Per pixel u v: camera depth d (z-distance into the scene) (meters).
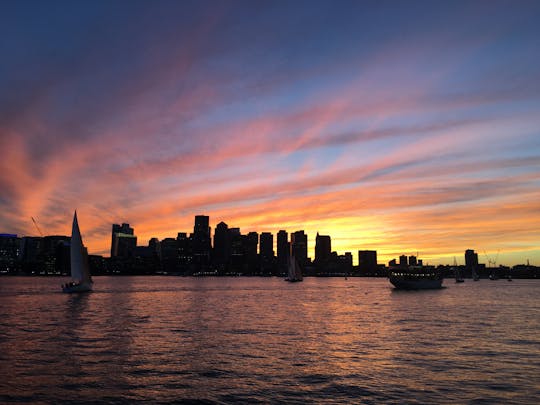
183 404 25.22
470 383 29.59
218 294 181.50
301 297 157.50
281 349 42.94
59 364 35.59
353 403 25.25
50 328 60.38
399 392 27.48
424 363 36.12
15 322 68.38
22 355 39.50
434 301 131.38
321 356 39.19
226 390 28.00
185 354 40.06
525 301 130.88
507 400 25.77
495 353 40.75
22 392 27.42
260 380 30.55
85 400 25.86
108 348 43.34
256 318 76.50
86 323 67.06
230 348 43.50
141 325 64.31
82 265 159.62
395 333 55.72
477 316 80.44
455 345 45.53
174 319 74.12
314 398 26.23
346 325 65.06
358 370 33.56
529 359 37.84
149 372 32.84
